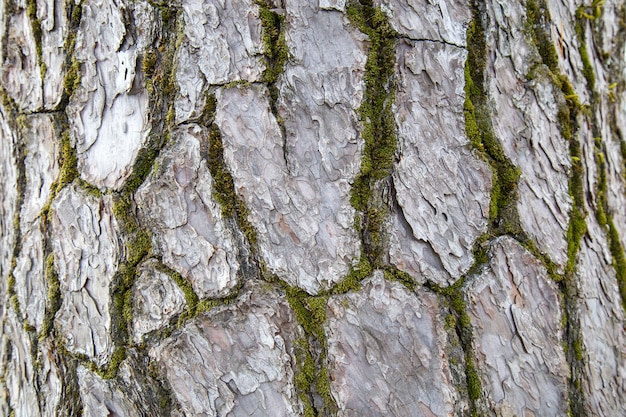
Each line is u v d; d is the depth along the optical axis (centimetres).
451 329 110
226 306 109
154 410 110
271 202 109
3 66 116
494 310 111
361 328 109
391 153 110
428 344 109
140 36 110
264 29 110
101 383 111
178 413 109
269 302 109
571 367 112
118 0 110
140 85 110
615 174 121
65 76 113
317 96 110
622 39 124
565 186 114
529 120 113
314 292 109
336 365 109
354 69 110
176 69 110
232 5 110
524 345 111
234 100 109
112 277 111
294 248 109
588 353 113
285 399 108
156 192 110
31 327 115
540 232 112
